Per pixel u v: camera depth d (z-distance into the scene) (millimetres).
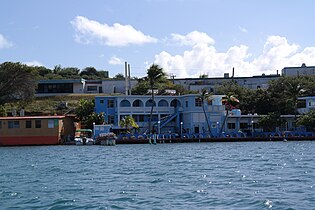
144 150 69562
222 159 50094
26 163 50969
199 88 136875
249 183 30438
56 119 90812
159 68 101750
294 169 38406
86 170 41594
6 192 29094
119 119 102938
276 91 115625
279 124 99125
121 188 29641
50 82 134625
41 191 29266
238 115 102438
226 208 22641
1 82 119438
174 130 105438
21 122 90875
